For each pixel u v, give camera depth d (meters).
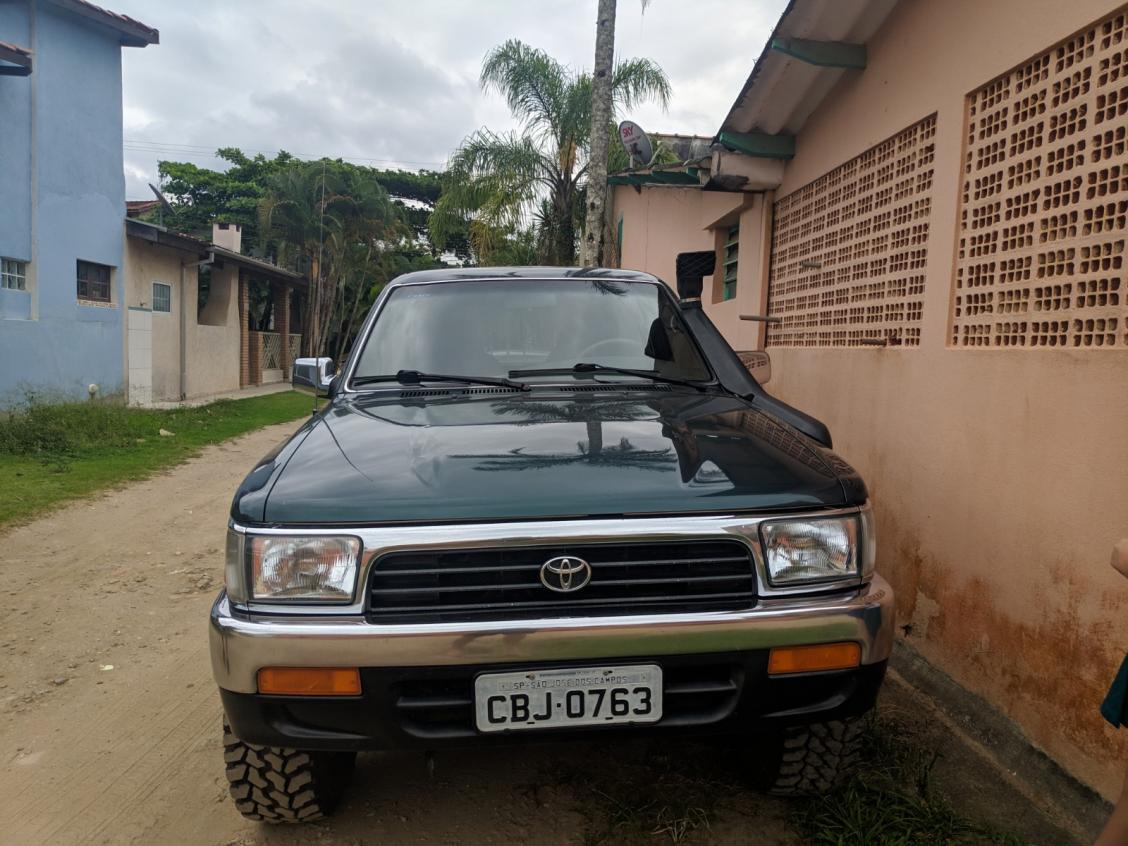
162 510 7.00
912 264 4.06
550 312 3.51
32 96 11.77
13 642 4.12
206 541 6.02
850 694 2.19
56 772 2.95
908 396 3.94
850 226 4.89
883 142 4.40
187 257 17.08
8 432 9.66
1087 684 2.61
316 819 2.60
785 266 6.15
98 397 13.37
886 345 4.32
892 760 2.85
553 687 2.06
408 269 30.31
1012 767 2.85
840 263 5.05
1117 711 1.81
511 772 2.88
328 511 2.08
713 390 3.25
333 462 2.35
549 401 2.96
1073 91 2.87
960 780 2.79
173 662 3.90
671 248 10.04
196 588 4.96
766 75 4.95
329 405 3.13
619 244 13.12
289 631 2.02
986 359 3.27
